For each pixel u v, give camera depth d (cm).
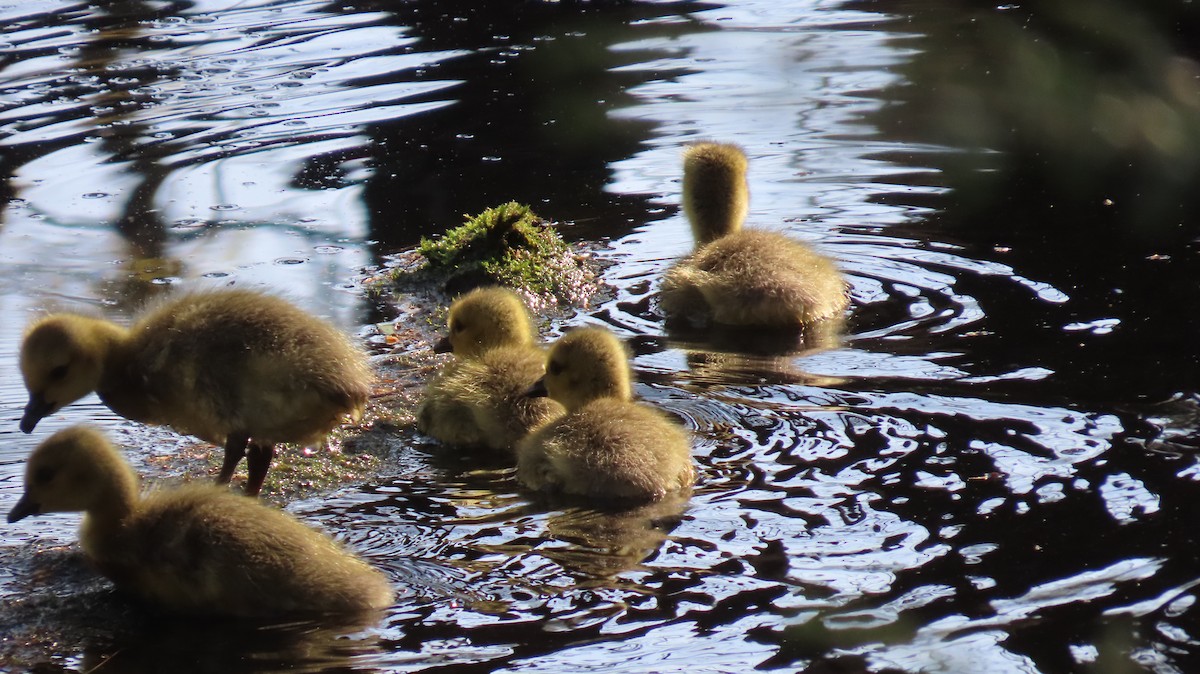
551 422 1108
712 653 775
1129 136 499
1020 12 523
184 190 1908
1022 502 966
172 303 1100
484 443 1171
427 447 1173
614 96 2286
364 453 1155
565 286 1586
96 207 1847
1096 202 1802
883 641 780
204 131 2145
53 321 1047
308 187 1927
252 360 1017
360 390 1062
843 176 1967
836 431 1133
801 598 841
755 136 2128
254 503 912
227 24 2733
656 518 981
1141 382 1198
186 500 905
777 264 1461
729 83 2345
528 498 1041
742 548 920
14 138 2094
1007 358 1285
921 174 1970
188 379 1027
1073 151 509
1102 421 1112
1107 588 833
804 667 754
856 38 2459
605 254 1694
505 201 1870
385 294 1570
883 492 1002
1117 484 988
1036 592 832
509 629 818
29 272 1620
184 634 835
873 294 1521
